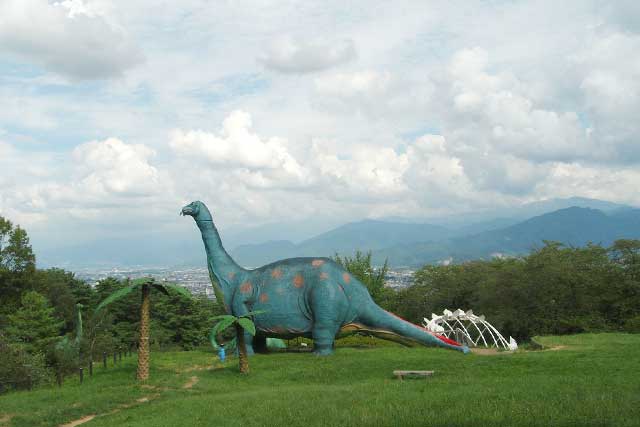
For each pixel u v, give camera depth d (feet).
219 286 100.42
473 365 66.28
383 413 42.34
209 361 88.38
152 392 65.26
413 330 94.43
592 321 134.21
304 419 42.70
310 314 92.63
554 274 137.39
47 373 90.84
